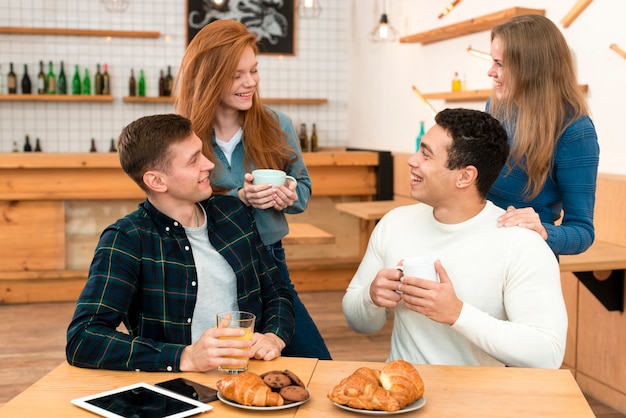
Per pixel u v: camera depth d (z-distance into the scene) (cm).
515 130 212
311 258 555
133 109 673
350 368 158
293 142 239
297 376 149
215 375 153
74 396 141
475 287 175
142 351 156
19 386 347
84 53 658
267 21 687
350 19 697
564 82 212
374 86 639
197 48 213
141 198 518
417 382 135
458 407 135
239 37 211
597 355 339
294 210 236
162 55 671
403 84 577
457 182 172
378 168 550
